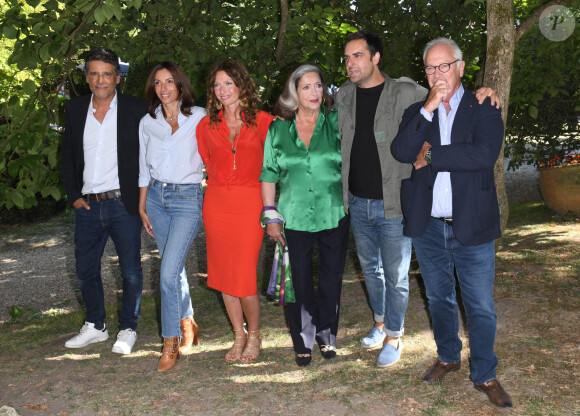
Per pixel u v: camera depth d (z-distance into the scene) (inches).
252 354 146.9
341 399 123.6
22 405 126.9
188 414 120.6
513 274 204.7
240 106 134.7
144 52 234.2
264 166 135.7
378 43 130.5
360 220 137.6
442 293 124.1
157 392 131.0
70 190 156.4
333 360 143.6
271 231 133.3
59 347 163.8
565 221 317.7
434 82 112.1
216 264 141.9
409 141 112.2
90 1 178.9
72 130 154.1
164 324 143.0
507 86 185.5
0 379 141.7
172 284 141.2
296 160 133.1
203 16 235.8
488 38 185.5
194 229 144.7
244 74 133.6
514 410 114.3
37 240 378.6
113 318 199.5
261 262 281.1
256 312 145.9
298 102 131.3
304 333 140.6
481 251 114.3
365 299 191.6
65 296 261.4
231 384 133.3
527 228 303.7
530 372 129.6
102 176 153.2
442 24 263.9
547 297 175.6
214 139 136.3
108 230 156.9
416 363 138.4
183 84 141.9
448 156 109.0
